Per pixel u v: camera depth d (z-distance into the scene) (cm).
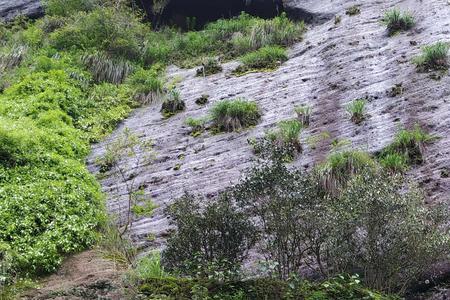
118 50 1689
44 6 2017
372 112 1120
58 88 1452
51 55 1672
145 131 1318
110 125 1380
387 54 1308
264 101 1305
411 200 726
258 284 688
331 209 728
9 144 1105
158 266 782
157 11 1955
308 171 1003
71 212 991
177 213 820
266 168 765
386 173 837
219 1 1945
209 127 1255
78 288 773
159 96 1462
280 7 1861
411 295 712
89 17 1744
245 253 825
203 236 765
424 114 1056
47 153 1138
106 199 1104
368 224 695
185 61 1675
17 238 901
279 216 734
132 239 975
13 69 1628
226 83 1443
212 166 1119
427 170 923
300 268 771
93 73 1579
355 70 1285
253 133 1191
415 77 1170
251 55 1523
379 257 698
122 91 1505
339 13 1656
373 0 1644
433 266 725
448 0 1459
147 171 1166
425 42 1297
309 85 1310
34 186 1021
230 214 767
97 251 927
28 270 859
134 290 733
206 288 681
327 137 1095
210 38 1766
